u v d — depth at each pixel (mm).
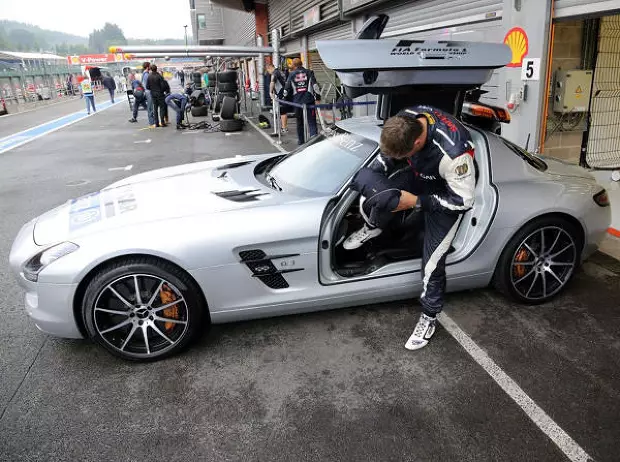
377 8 10172
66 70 43250
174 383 2529
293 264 2705
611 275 3547
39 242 2693
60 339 2967
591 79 5469
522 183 3025
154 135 12414
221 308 2689
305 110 8258
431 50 2727
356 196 2766
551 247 3070
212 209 2758
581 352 2672
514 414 2232
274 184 3193
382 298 2945
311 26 14477
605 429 2129
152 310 2613
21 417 2305
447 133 2318
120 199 3061
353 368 2607
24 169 8391
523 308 3135
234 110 12578
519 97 5539
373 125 3248
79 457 2061
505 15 5672
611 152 6055
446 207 2355
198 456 2055
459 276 2990
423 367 2594
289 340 2877
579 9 4715
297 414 2283
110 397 2436
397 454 2033
